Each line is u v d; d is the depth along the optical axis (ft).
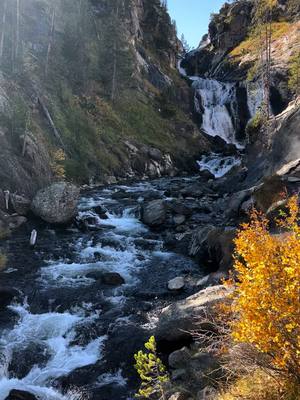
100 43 195.21
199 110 240.73
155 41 281.13
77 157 118.01
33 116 113.09
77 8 199.52
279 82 210.38
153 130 175.63
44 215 69.87
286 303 15.56
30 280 48.03
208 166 172.65
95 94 164.96
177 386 24.02
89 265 54.60
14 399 28.48
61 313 41.19
